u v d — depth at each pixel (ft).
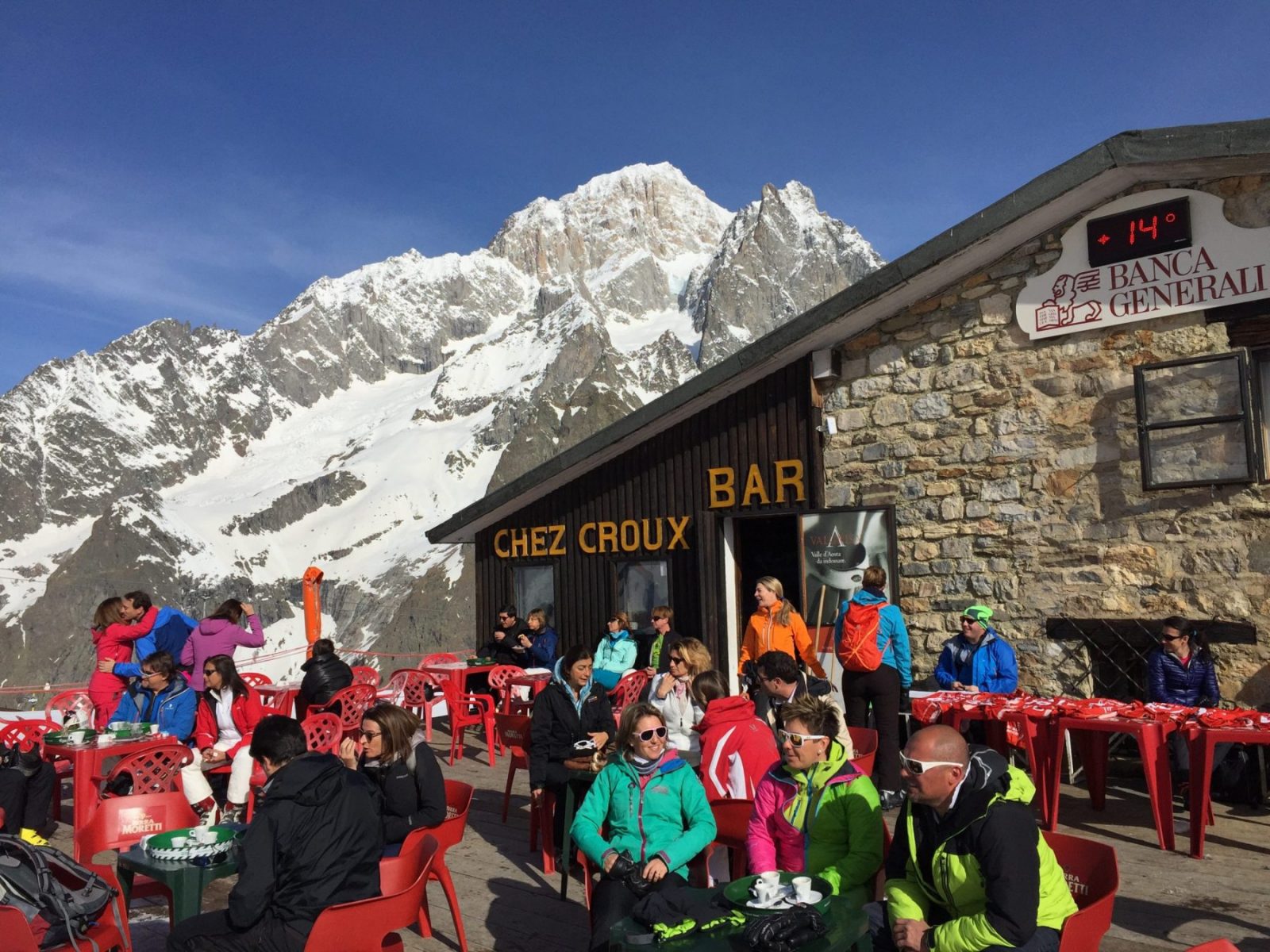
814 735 13.19
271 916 12.62
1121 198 28.17
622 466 39.73
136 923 18.51
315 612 45.65
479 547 44.62
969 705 23.43
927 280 31.07
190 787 22.88
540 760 20.11
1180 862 19.54
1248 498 26.05
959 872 10.61
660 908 11.19
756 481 35.70
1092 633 28.40
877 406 32.99
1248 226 26.21
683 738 21.17
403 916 12.94
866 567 32.60
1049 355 29.55
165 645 32.19
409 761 16.78
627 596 39.42
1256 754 23.77
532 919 17.85
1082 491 28.78
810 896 11.09
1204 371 26.73
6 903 12.62
